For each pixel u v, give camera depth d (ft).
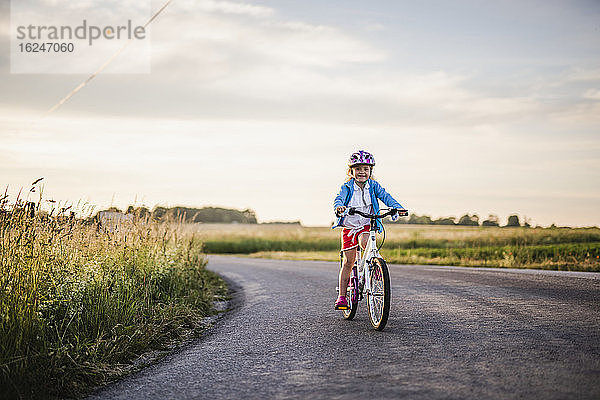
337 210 24.44
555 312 25.72
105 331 22.89
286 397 15.65
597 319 23.68
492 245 99.09
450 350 19.57
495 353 18.80
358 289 26.11
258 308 33.04
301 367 18.65
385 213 24.70
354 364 18.53
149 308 28.60
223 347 22.77
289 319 28.25
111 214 34.17
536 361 17.56
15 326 19.01
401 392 15.34
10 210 22.34
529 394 14.60
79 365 19.07
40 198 23.29
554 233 95.20
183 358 21.35
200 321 30.14
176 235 45.34
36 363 18.42
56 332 21.38
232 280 53.16
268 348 21.90
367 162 25.00
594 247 66.39
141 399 16.66
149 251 36.09
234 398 15.96
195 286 40.11
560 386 15.08
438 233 115.85
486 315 25.79
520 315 25.35
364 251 26.11
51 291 23.02
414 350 19.88
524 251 67.41
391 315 27.27
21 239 21.83
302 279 48.55
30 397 16.71
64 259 24.95
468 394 14.88
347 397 15.25
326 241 145.79
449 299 31.45
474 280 40.11
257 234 156.35
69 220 26.20
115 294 26.45
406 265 60.80
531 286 35.17
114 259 30.71
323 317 28.25
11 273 20.68
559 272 43.70
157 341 24.22
